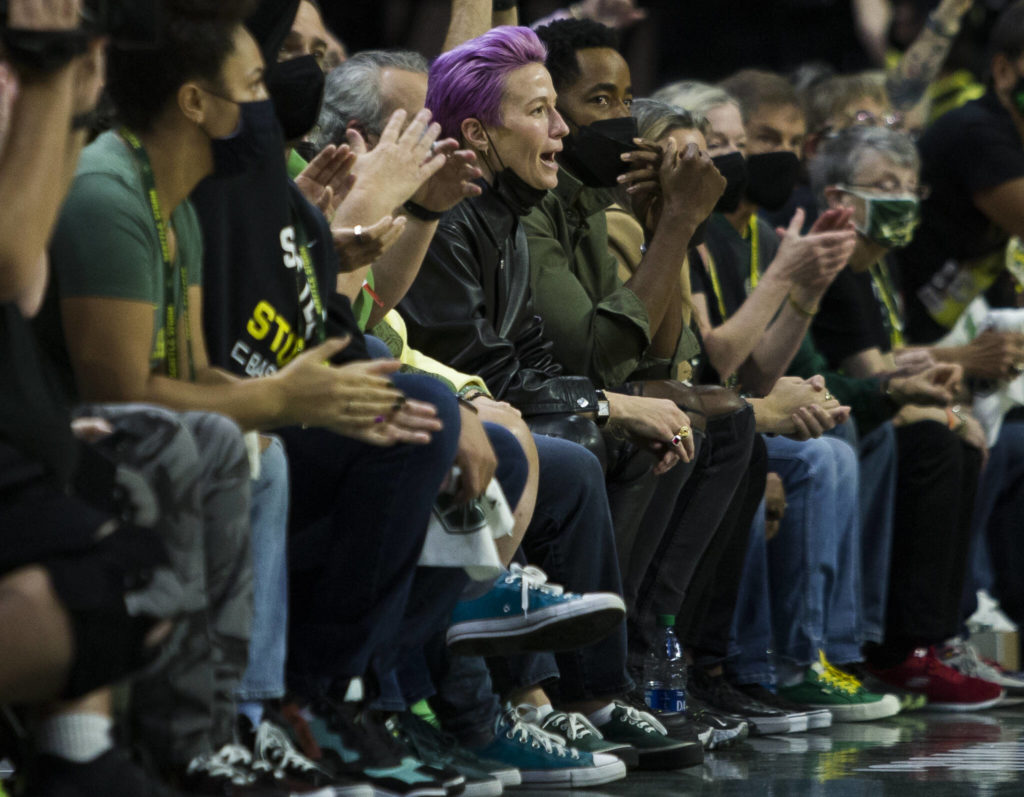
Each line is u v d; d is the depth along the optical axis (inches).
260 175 235.9
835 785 312.7
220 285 230.4
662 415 343.3
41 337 210.8
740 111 491.2
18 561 165.8
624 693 335.6
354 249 272.4
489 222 335.9
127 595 172.9
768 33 934.4
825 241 423.5
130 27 186.9
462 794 271.6
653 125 406.6
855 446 478.0
